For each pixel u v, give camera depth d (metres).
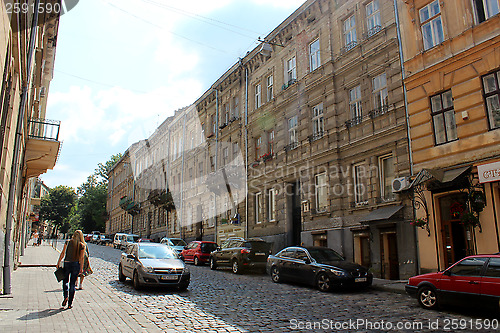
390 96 14.72
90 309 8.08
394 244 14.21
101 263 20.28
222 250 18.31
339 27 17.70
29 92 12.38
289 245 19.52
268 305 9.15
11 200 9.97
